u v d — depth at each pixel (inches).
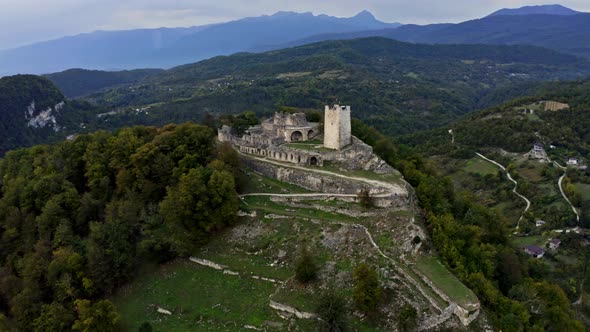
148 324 2854.3
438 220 3491.6
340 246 3314.5
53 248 3676.2
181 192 3757.4
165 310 3137.3
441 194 4173.2
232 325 2903.5
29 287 3203.7
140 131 5191.9
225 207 3789.4
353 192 3949.3
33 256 3499.0
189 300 3216.0
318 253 3314.5
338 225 3501.5
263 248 3555.6
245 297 3144.7
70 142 5022.1
